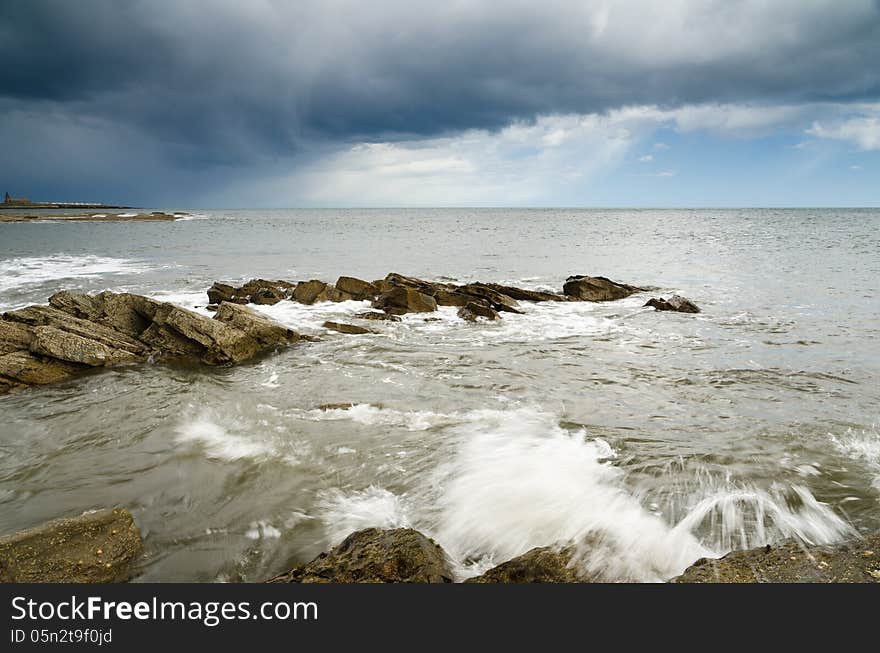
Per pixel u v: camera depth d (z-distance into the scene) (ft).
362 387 38.81
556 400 35.68
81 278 94.79
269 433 30.32
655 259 129.08
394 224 340.59
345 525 21.72
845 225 294.25
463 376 41.39
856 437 29.14
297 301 70.18
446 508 22.76
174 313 47.44
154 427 31.30
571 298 75.36
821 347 48.88
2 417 33.22
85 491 24.23
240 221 381.19
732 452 27.43
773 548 17.83
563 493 23.66
